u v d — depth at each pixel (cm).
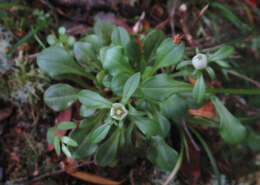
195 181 19
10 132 19
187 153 18
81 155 17
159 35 18
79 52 18
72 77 19
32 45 20
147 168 19
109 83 17
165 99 16
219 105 17
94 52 19
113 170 19
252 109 23
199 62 15
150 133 16
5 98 19
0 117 19
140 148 18
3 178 18
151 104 18
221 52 16
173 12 23
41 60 17
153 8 23
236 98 23
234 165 21
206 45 23
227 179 21
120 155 18
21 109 19
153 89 16
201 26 24
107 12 22
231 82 24
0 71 19
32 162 19
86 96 16
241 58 25
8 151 19
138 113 16
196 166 19
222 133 17
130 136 17
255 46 25
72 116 19
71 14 22
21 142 19
